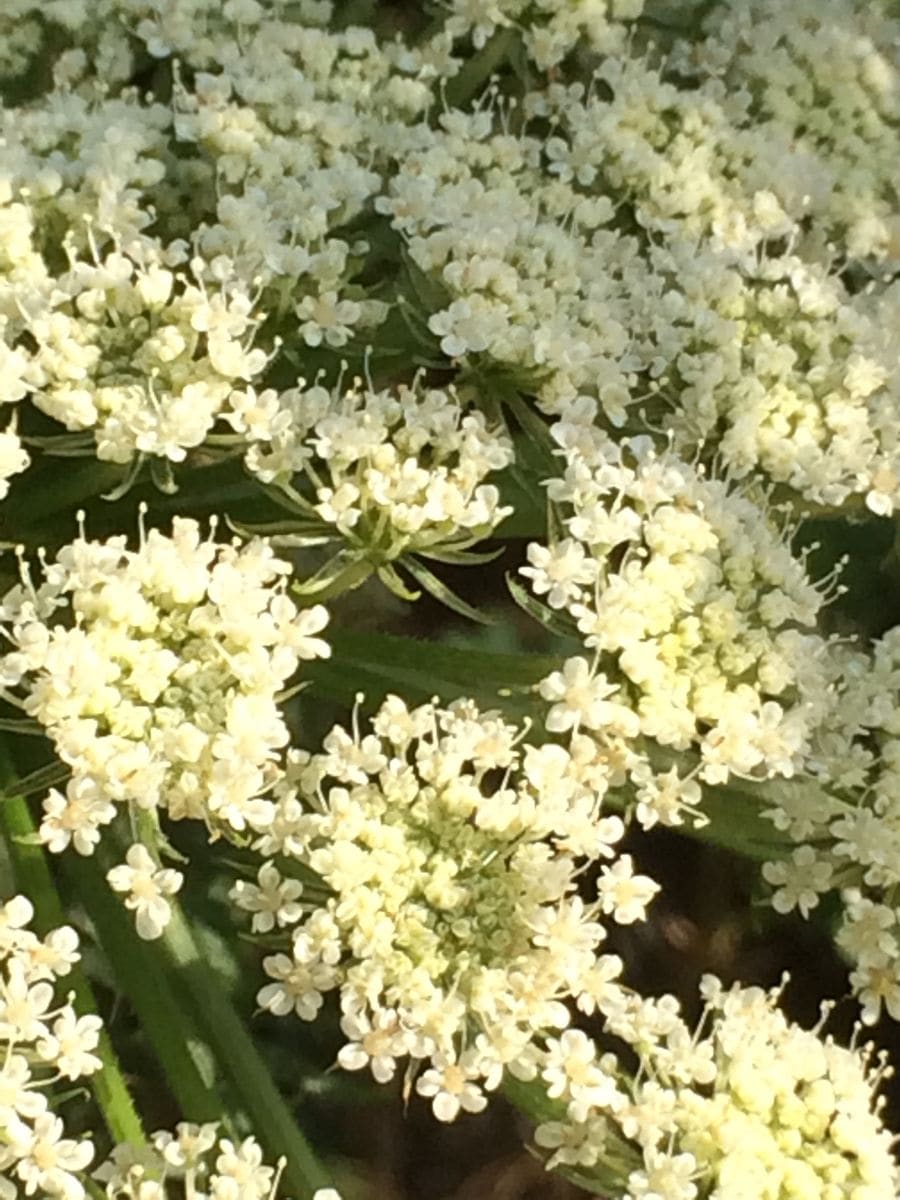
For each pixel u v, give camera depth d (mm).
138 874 72
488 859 71
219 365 76
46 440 78
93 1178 72
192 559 72
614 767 76
